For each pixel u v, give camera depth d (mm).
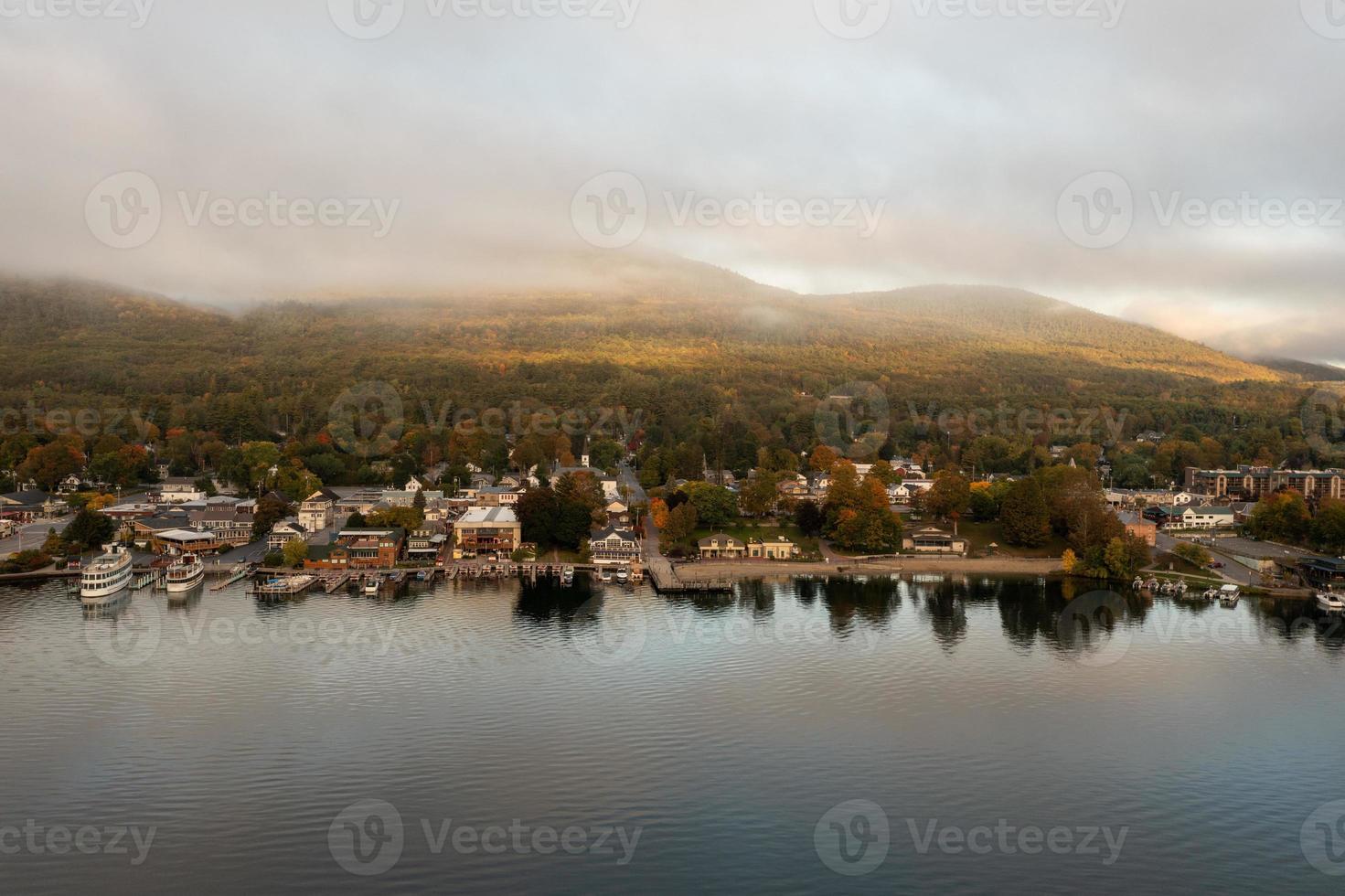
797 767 112312
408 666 145375
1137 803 105688
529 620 173000
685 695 134500
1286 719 129125
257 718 123875
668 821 99375
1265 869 93000
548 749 115688
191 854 91562
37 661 145875
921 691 137875
